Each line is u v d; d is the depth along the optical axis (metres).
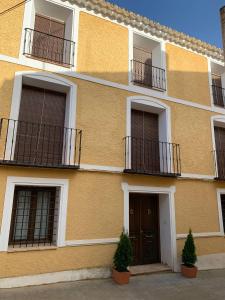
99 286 5.63
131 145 7.83
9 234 5.72
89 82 7.16
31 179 5.84
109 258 6.33
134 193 7.64
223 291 5.68
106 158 6.88
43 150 6.52
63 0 7.35
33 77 6.42
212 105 9.45
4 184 5.56
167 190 7.64
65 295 5.03
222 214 9.01
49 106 6.90
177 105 8.60
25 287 5.30
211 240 8.04
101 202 6.55
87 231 6.21
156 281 6.26
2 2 6.59
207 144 8.89
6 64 6.21
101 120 7.07
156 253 7.65
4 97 5.99
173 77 8.83
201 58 9.79
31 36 6.95
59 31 7.68
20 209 6.05
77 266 5.93
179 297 5.27
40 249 5.62
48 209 6.34
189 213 7.84
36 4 7.21
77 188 6.33
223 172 9.27
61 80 6.75
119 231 6.59
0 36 6.34
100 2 7.71
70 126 6.62
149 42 8.89
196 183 8.27
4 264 5.26
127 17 8.22
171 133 8.22
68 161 6.36
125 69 7.89
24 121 6.21
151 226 7.79
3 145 5.75
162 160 8.05
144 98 7.96
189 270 6.67
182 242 7.47
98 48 7.60
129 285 5.85
